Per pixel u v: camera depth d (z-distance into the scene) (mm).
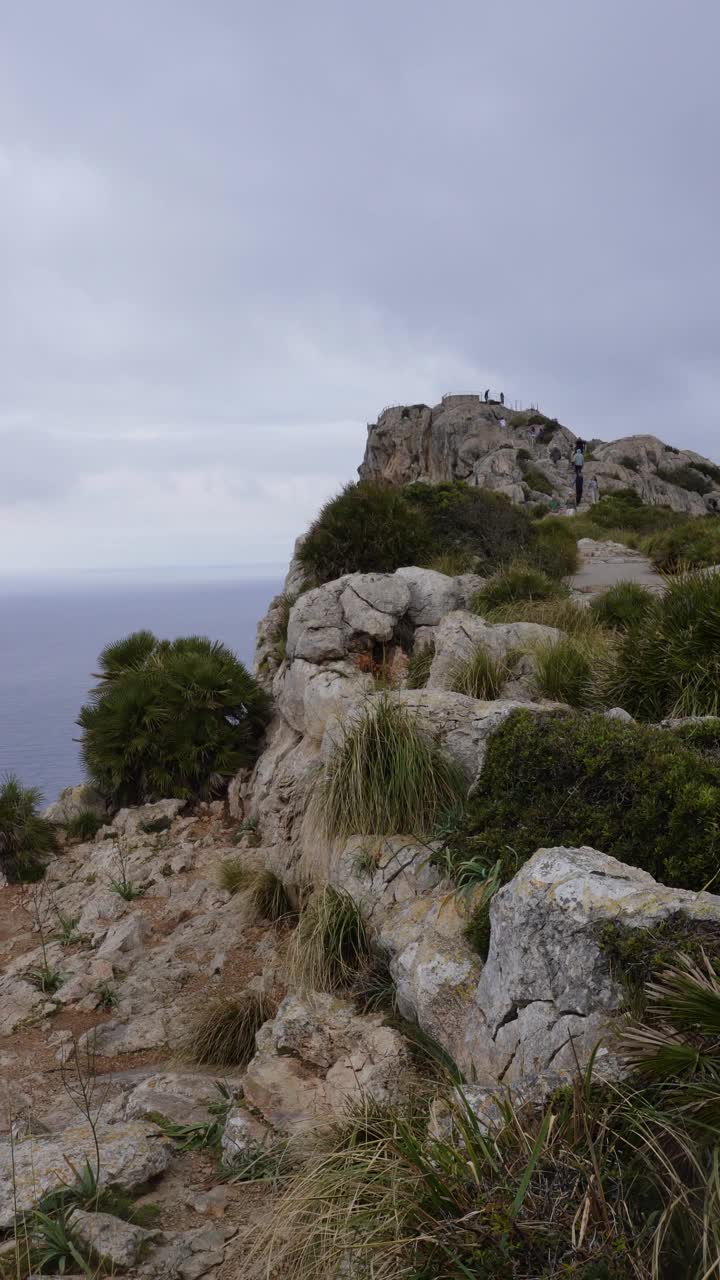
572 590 13344
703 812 4051
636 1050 2760
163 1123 3889
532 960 3420
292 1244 2771
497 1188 2475
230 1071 4902
